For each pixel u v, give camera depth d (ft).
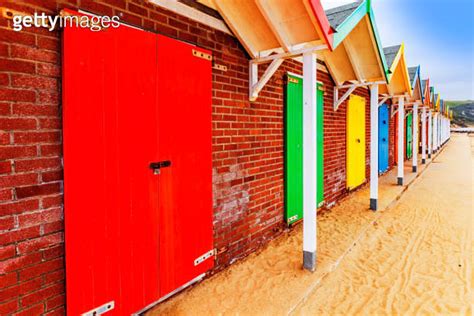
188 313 9.05
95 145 7.37
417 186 30.76
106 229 7.72
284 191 15.78
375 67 18.86
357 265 12.88
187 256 10.08
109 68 7.57
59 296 7.08
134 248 8.40
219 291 10.24
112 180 7.78
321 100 19.17
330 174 21.01
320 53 18.16
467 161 53.62
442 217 19.89
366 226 17.11
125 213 8.13
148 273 8.81
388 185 29.43
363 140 27.37
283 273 11.50
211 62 10.65
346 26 13.48
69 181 6.94
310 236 11.60
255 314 9.06
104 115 7.52
